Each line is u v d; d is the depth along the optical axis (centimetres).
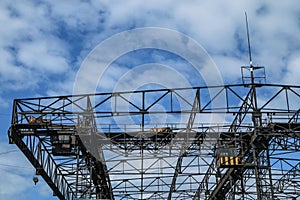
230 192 4681
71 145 3947
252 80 3972
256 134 3969
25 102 3906
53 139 3950
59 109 3925
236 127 4112
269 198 4100
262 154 4200
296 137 4044
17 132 3875
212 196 5044
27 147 3931
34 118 3928
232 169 4362
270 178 4081
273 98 3956
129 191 5072
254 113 3981
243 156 4209
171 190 5178
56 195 4759
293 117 4009
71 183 5034
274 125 4006
